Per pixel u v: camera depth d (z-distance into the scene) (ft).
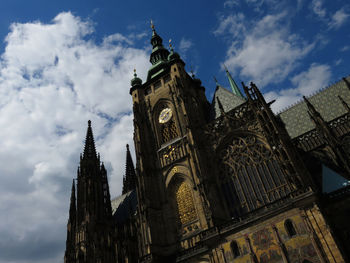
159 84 379.14
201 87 395.55
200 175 273.33
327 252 191.72
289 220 212.23
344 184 231.30
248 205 260.01
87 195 439.63
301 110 329.31
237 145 288.30
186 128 309.22
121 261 371.76
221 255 229.04
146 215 287.48
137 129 345.10
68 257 408.87
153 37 468.75
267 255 210.79
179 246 274.98
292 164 230.89
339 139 268.41
